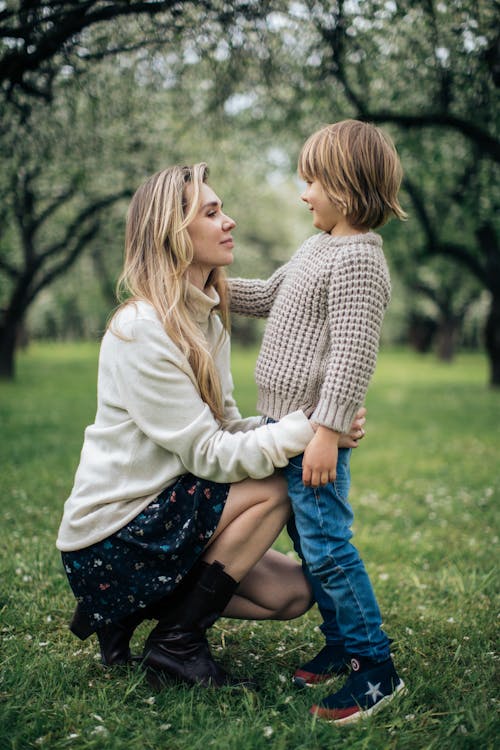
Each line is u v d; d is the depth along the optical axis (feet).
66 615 8.99
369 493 17.13
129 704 6.64
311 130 24.90
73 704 6.55
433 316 87.97
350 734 6.14
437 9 14.85
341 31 14.99
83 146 22.85
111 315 7.16
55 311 78.38
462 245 41.55
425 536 13.30
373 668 6.66
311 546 6.77
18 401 36.60
